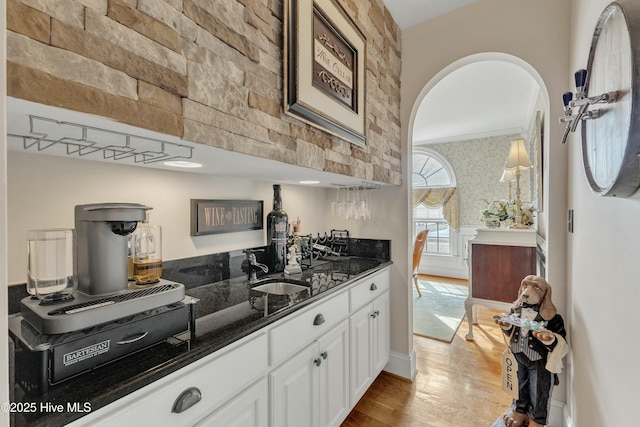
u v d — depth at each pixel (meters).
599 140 0.87
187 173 1.43
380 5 1.86
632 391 0.72
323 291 1.40
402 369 2.17
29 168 0.94
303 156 1.16
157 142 0.76
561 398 1.64
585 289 1.21
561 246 1.64
